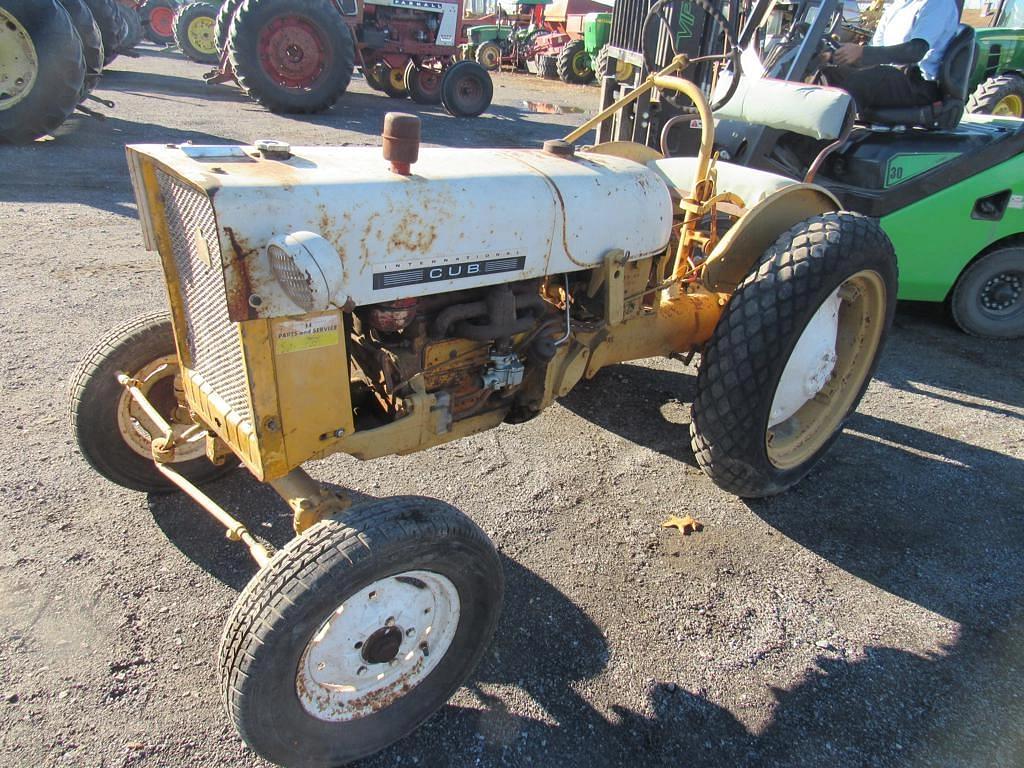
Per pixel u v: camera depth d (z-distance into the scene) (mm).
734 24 4066
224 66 10672
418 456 3072
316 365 1857
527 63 21234
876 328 3059
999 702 2121
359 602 1701
